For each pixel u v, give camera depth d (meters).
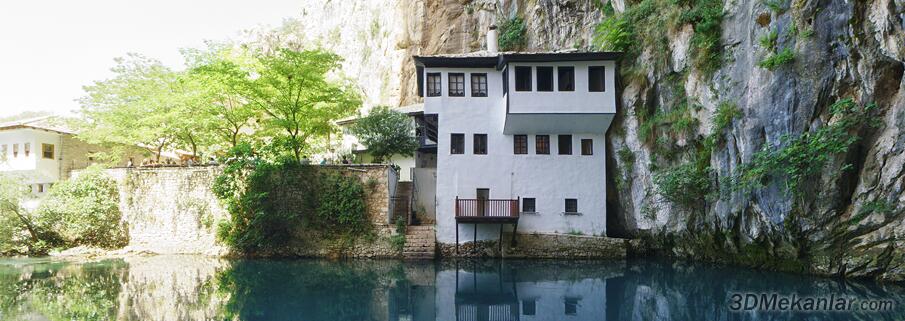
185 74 27.67
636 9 22.86
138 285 16.44
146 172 25.00
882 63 14.14
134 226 24.83
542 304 14.13
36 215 24.39
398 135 26.61
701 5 19.67
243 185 23.09
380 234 22.30
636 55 22.33
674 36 20.81
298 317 12.60
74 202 24.64
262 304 13.91
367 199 22.67
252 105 26.25
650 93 21.70
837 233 15.65
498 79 22.98
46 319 12.09
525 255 22.05
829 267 16.22
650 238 22.41
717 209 19.03
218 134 28.28
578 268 19.80
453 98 22.78
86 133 28.58
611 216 24.03
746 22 17.66
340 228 22.61
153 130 26.94
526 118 21.97
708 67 19.09
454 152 22.62
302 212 22.72
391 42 42.53
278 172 22.86
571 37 28.86
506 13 34.16
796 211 15.95
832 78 15.09
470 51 36.97
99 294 15.02
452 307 13.82
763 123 16.45
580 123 22.27
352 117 33.16
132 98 29.20
